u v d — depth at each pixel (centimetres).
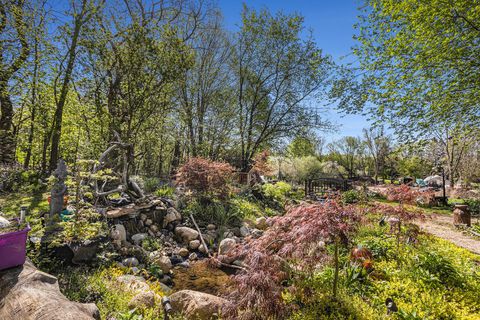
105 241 456
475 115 673
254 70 1606
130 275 392
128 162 850
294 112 1609
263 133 1631
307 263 296
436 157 2227
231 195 902
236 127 1534
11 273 200
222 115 1473
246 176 1246
